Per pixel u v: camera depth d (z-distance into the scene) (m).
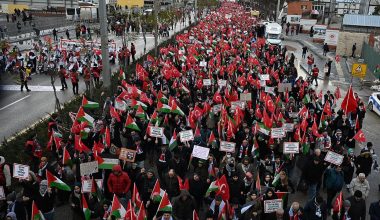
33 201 9.37
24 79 26.33
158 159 13.27
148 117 17.08
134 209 10.12
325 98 20.72
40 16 67.44
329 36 48.34
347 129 16.88
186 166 12.96
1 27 49.56
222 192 10.86
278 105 18.88
